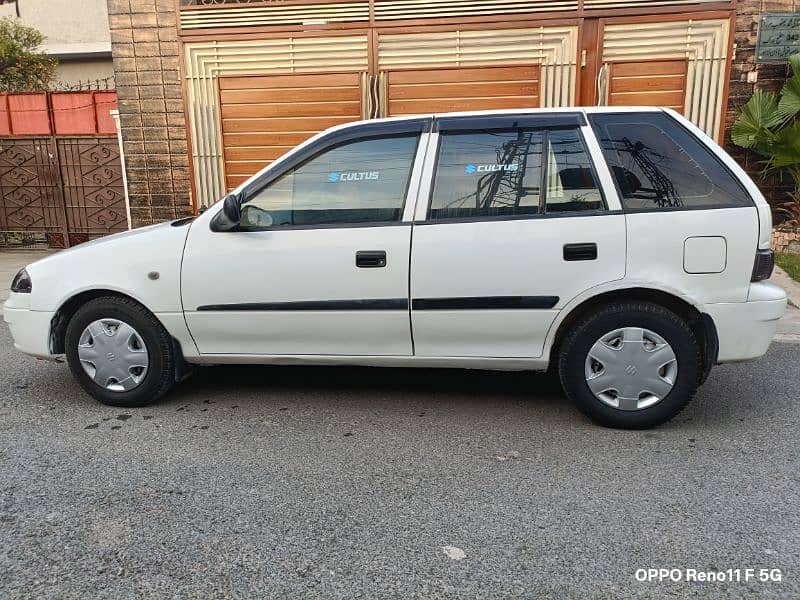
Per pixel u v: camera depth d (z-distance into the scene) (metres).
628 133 3.66
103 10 15.37
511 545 2.66
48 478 3.26
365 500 3.02
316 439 3.71
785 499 2.99
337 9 8.16
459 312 3.71
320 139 3.87
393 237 3.70
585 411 3.77
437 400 4.32
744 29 7.65
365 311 3.78
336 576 2.48
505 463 3.38
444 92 8.21
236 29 8.38
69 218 10.77
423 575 2.48
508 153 3.71
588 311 3.70
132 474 3.29
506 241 3.62
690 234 3.50
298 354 3.97
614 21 7.77
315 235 3.78
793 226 8.09
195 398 4.38
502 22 7.93
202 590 2.41
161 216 9.10
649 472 3.26
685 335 3.57
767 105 7.62
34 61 13.85
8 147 10.62
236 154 8.74
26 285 4.15
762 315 3.54
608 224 3.55
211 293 3.90
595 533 2.73
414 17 8.05
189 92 8.64
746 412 4.06
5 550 2.66
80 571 2.52
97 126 10.62
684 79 7.85
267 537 2.73
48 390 4.59
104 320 4.08
